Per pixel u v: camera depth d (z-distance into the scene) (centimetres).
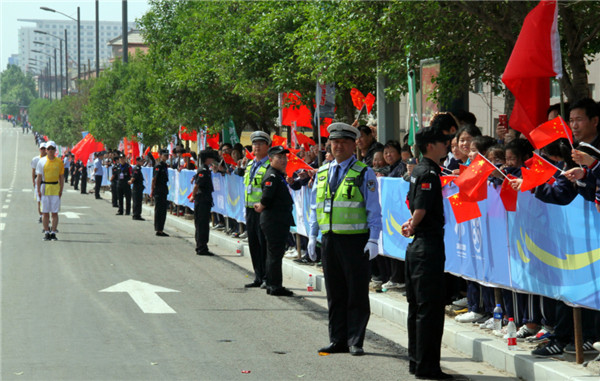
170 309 1017
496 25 1154
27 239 1877
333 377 706
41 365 727
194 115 2491
